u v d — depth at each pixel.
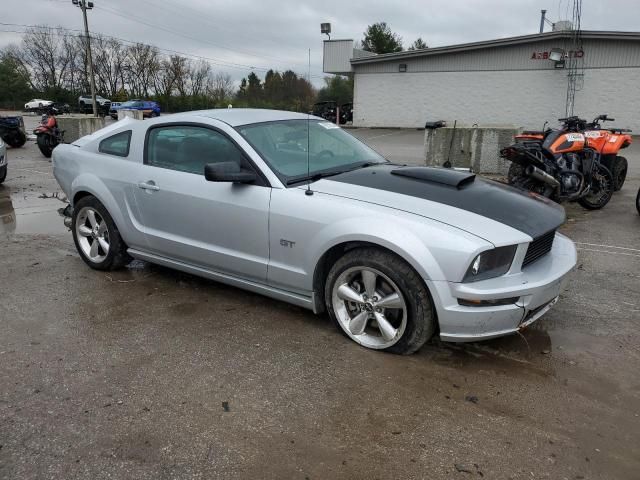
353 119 29.88
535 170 6.85
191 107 55.03
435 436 2.65
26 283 4.74
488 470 2.42
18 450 2.55
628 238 6.20
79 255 5.52
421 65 27.34
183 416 2.81
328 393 3.01
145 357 3.42
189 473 2.40
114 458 2.50
